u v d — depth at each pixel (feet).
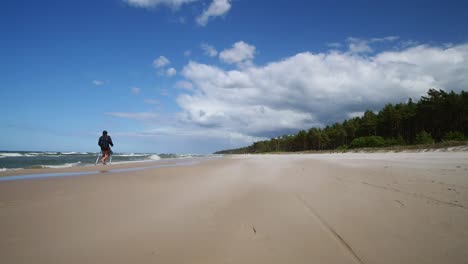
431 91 161.99
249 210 15.31
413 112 174.60
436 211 13.70
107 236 11.21
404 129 186.80
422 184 20.97
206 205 16.56
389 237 10.80
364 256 9.27
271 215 14.24
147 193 20.47
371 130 209.77
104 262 8.87
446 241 10.18
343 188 21.12
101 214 14.42
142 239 10.92
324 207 15.55
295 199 17.89
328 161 56.59
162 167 47.70
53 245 10.20
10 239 10.74
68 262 8.83
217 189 22.29
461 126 152.25
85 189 22.02
